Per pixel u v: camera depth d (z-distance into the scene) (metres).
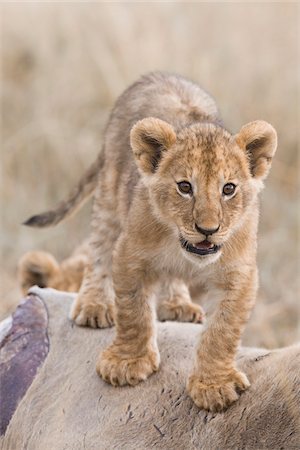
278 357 8.49
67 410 9.23
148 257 9.10
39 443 9.21
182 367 9.06
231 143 9.15
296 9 21.55
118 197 10.44
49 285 12.91
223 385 8.41
